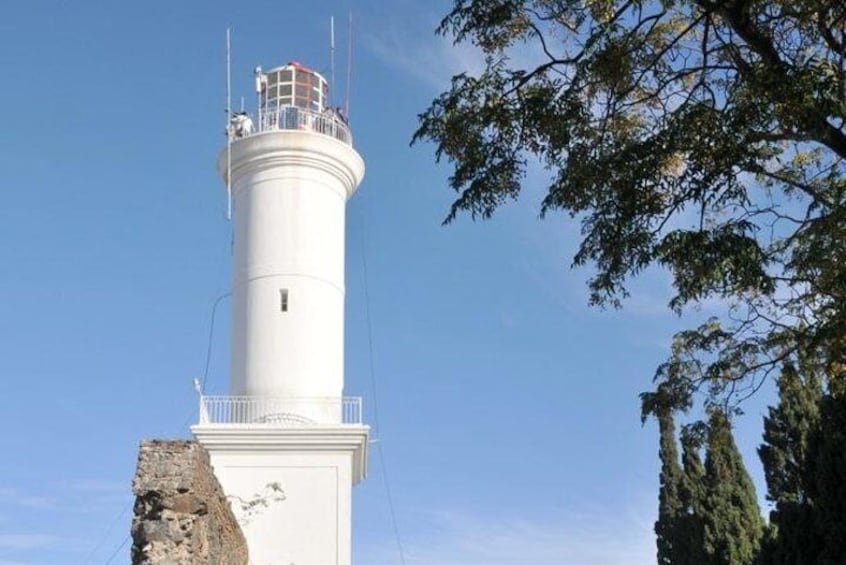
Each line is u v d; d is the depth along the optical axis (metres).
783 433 32.09
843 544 23.98
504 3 14.50
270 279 31.28
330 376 31.03
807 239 15.58
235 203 32.78
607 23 14.06
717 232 13.99
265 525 28.19
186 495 17.45
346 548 28.16
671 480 40.38
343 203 33.16
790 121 13.23
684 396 18.73
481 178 14.97
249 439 28.64
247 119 32.88
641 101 15.13
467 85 14.74
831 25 13.93
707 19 14.16
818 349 17.69
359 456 29.41
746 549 34.91
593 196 14.45
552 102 14.41
